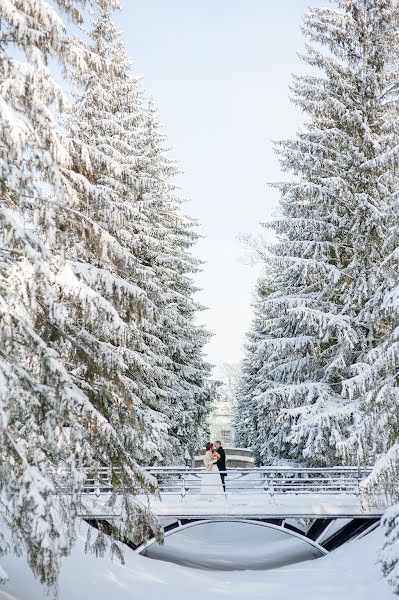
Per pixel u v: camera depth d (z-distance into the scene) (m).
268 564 18.45
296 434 18.17
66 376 8.42
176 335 25.52
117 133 18.70
